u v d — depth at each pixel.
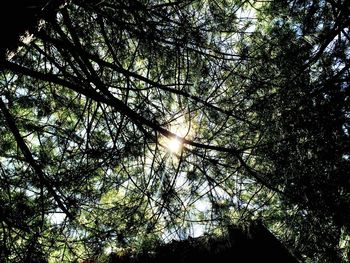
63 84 2.82
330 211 3.25
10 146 3.93
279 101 3.41
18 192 3.45
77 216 3.47
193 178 3.81
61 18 4.35
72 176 3.51
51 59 3.73
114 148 3.71
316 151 3.29
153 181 3.85
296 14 4.07
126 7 3.66
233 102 3.81
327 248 3.61
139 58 4.55
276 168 3.41
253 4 4.35
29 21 2.49
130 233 3.49
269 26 4.24
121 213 3.67
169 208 3.67
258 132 3.58
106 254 3.59
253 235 4.92
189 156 3.77
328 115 3.21
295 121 3.27
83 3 3.26
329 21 3.92
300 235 3.77
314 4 3.93
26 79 4.25
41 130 3.87
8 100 3.90
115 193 4.15
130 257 4.62
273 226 4.50
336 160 3.26
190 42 3.90
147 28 4.19
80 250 3.47
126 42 4.52
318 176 3.29
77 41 3.76
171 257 4.62
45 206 3.43
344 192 3.25
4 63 2.50
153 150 3.94
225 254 4.74
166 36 3.93
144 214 3.62
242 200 3.77
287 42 3.87
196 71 4.14
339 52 3.72
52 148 4.02
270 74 3.79
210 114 3.91
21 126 3.90
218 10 4.29
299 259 4.23
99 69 4.35
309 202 3.28
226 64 4.09
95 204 3.64
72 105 4.41
